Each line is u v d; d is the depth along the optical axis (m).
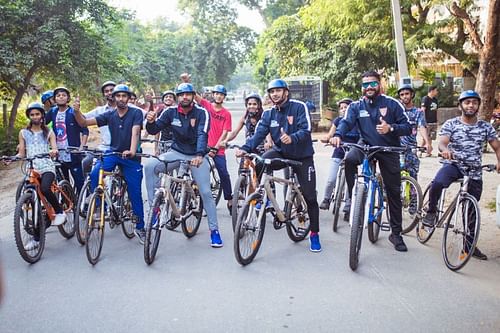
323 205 8.27
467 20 13.56
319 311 4.48
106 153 6.09
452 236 5.74
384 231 6.98
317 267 5.61
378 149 5.74
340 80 22.73
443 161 6.04
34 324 4.27
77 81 17.02
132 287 5.05
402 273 5.41
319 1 18.42
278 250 6.24
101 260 5.89
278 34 26.00
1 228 7.46
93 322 4.29
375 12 16.59
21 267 5.67
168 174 6.27
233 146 6.84
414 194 6.86
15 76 15.23
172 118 6.34
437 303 4.64
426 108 14.18
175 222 6.32
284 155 6.09
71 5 16.34
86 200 6.36
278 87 5.95
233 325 4.21
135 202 6.45
